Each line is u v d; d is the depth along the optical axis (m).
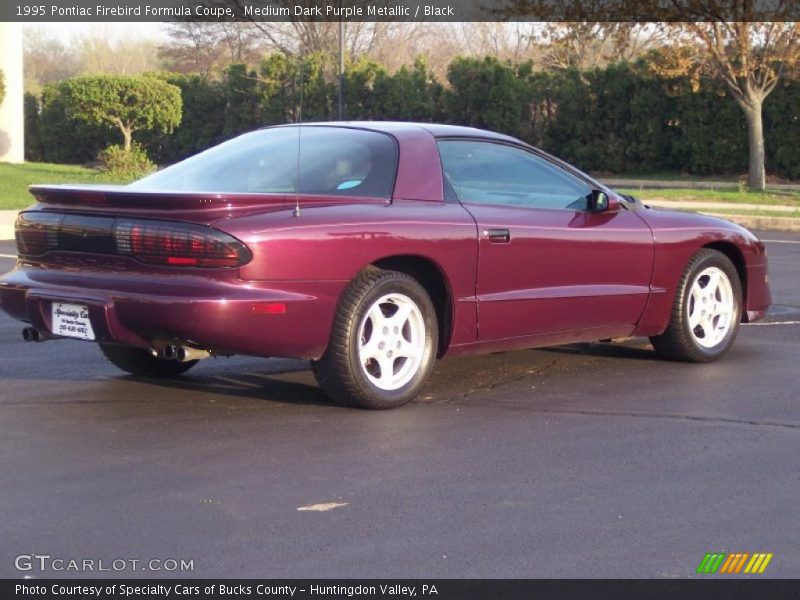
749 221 20.62
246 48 38.38
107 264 5.76
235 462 5.12
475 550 4.09
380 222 5.91
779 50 25.25
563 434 5.68
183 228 5.50
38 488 4.72
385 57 50.88
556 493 4.75
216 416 5.94
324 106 37.28
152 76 37.25
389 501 4.62
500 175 6.68
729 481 4.94
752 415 6.12
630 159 34.62
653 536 4.25
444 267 6.15
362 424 5.80
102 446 5.35
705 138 32.84
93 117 30.67
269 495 4.67
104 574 3.85
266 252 5.52
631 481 4.92
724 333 7.68
